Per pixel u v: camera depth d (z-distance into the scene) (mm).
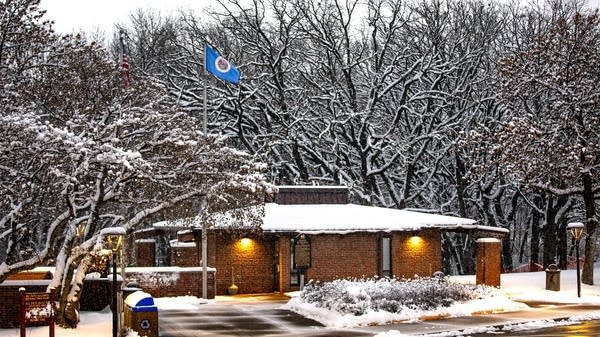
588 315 24594
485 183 52000
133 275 30766
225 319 24453
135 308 18859
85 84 23453
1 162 22266
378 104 57188
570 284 35656
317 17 54344
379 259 35344
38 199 24266
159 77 54750
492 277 33656
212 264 33562
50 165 20984
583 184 36375
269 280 34625
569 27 36906
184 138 22047
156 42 56562
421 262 36344
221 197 22641
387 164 51500
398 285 25922
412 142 51406
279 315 25453
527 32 53062
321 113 55406
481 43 53688
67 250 22234
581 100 35000
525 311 25875
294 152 50625
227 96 51781
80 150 19266
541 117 40281
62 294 21656
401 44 57469
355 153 54406
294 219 34812
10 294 22672
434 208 55000
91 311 26125
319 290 26516
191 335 20953
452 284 27094
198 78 53656
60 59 23984
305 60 56406
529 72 36938
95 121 22688
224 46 55750
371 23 54000
